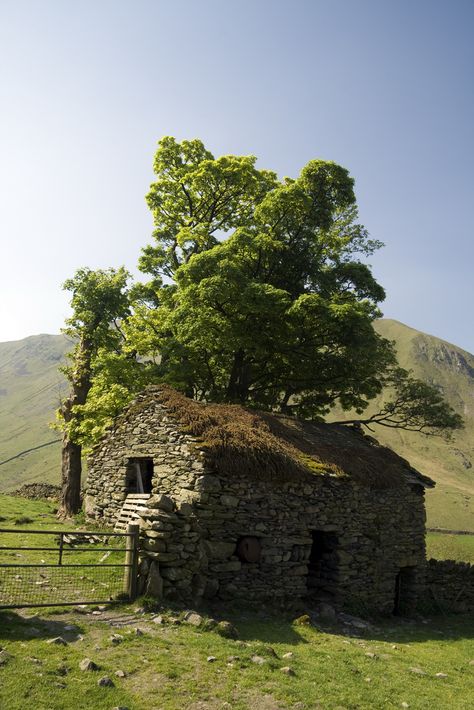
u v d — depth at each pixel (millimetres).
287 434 17734
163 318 29469
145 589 10977
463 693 9195
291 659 9305
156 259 33656
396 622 16406
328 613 14211
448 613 18953
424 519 19297
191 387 30969
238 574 13633
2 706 6160
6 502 27312
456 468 120812
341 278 30156
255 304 23938
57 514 25078
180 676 7715
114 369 26109
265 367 30734
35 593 10266
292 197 27734
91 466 19938
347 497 16609
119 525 16422
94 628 9078
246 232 27656
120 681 7316
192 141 34094
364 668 9641
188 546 11742
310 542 15234
